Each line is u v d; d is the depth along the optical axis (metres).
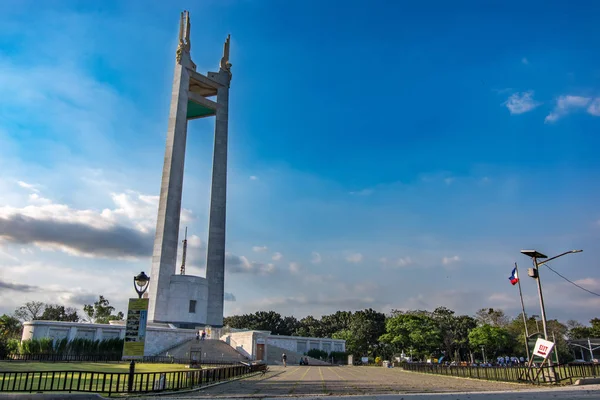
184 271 75.19
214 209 77.19
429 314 95.62
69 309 103.62
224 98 84.50
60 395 15.59
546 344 25.59
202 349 55.50
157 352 54.50
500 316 93.94
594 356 87.50
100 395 16.61
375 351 96.06
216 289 73.44
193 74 81.12
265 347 57.66
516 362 61.84
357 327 97.44
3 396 15.02
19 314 93.50
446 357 93.50
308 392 19.92
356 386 23.53
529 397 17.19
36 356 44.47
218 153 80.56
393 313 97.00
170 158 72.75
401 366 50.72
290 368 46.62
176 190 72.12
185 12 83.06
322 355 70.81
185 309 66.75
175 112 75.56
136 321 19.27
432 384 25.28
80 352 48.00
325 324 125.75
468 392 19.44
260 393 19.31
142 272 20.31
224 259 76.06
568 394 18.31
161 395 18.02
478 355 91.44
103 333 52.44
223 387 22.31
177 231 70.94
